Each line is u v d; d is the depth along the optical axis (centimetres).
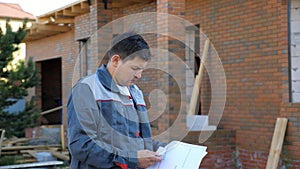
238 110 693
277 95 629
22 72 927
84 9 916
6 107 928
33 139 1010
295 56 589
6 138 949
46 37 1276
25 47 1407
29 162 830
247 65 679
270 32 640
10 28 946
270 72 641
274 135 591
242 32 687
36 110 995
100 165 168
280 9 621
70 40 1137
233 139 691
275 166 575
